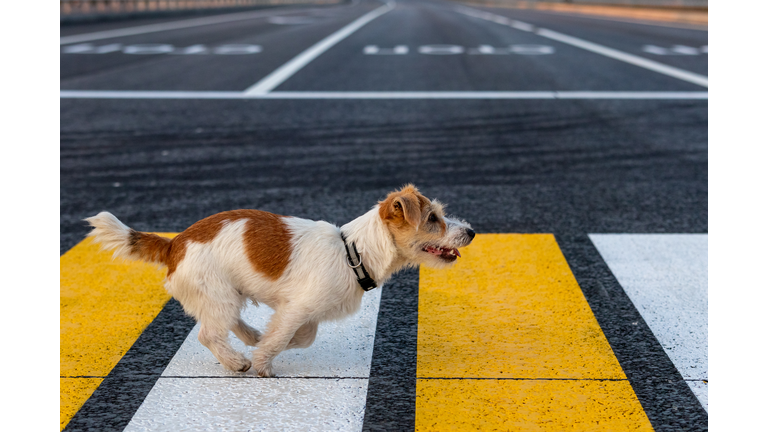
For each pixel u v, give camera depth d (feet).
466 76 48.80
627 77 47.70
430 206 11.93
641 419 10.33
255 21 127.13
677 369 11.74
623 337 12.89
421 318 13.79
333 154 27.25
